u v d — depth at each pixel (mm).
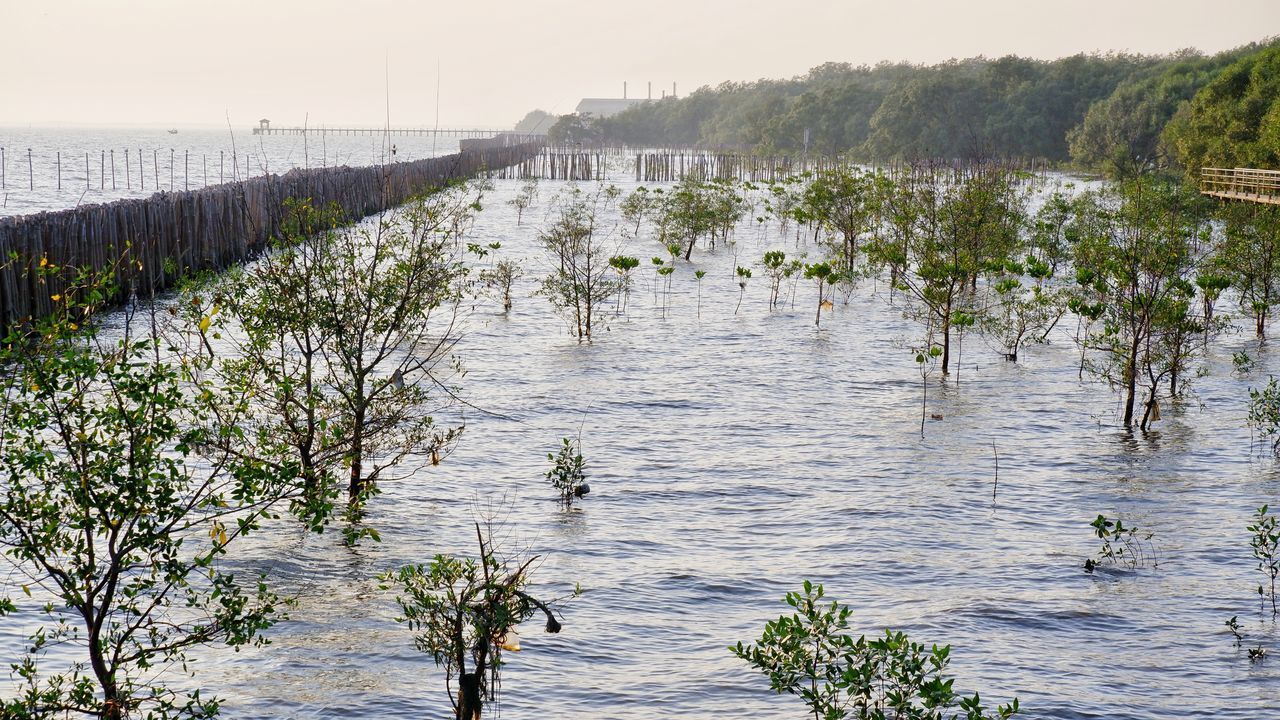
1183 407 21688
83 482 7832
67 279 25828
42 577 11648
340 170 53000
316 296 15008
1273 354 26984
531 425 19734
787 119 149750
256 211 39969
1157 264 21578
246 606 11383
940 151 123875
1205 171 58688
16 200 69062
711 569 13031
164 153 170250
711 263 44625
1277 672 10516
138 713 8969
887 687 8742
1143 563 13477
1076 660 10758
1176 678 10391
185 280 16422
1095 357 26469
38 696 7992
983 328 28891
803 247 50344
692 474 17016
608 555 13414
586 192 87625
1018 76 129875
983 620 11680
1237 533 14570
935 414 21016
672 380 23609
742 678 10195
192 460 15703
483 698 9547
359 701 9492
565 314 31562
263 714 9203
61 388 7898
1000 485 16656
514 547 13578
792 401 22047
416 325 16203
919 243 27031
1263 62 69625
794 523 14812
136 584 8258
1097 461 18000
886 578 12898
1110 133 99250
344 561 12930
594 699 9758
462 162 86062
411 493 15625
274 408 13883
